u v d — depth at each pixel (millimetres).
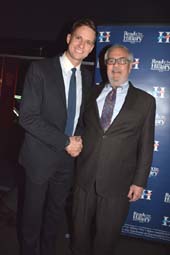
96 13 3189
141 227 2699
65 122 1964
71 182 2248
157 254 2578
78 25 1874
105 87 2004
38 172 1974
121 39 2557
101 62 2621
